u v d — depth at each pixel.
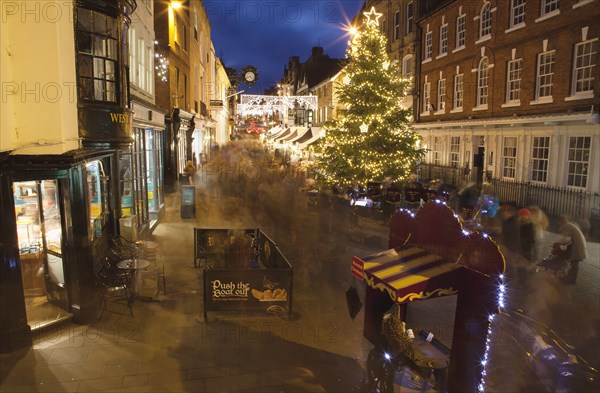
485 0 20.30
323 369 6.16
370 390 5.49
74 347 6.61
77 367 6.07
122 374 5.93
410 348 5.24
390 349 5.43
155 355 6.44
